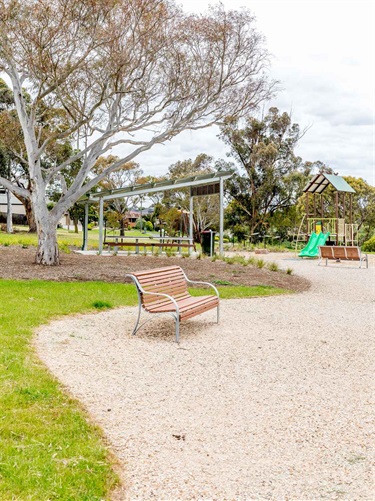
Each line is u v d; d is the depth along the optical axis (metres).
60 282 11.61
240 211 46.53
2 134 21.23
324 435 4.15
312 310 9.91
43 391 4.60
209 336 7.47
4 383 4.65
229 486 3.33
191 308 7.38
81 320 8.04
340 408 4.74
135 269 14.65
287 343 7.14
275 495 3.24
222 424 4.32
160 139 15.02
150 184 22.72
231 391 5.14
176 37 14.05
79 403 4.54
